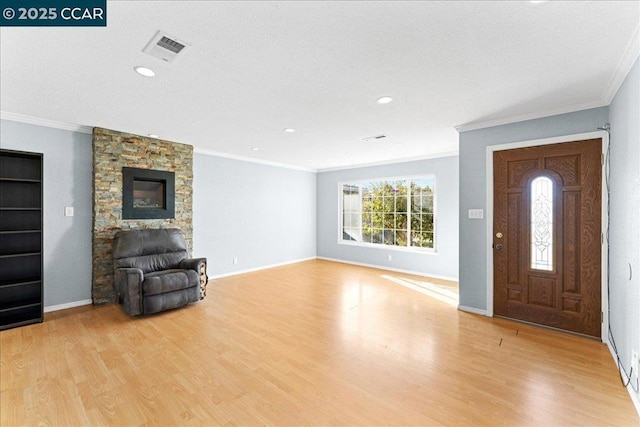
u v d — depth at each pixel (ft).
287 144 15.19
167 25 5.41
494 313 11.27
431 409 6.10
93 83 7.88
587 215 9.36
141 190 14.02
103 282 12.60
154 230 13.51
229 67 7.01
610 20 5.23
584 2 4.76
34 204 11.28
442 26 5.43
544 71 7.20
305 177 23.61
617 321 7.86
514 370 7.55
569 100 9.07
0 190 10.62
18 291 11.05
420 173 18.66
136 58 6.59
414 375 7.32
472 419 5.81
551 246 10.07
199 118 10.90
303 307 12.44
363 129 12.33
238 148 16.25
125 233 12.62
